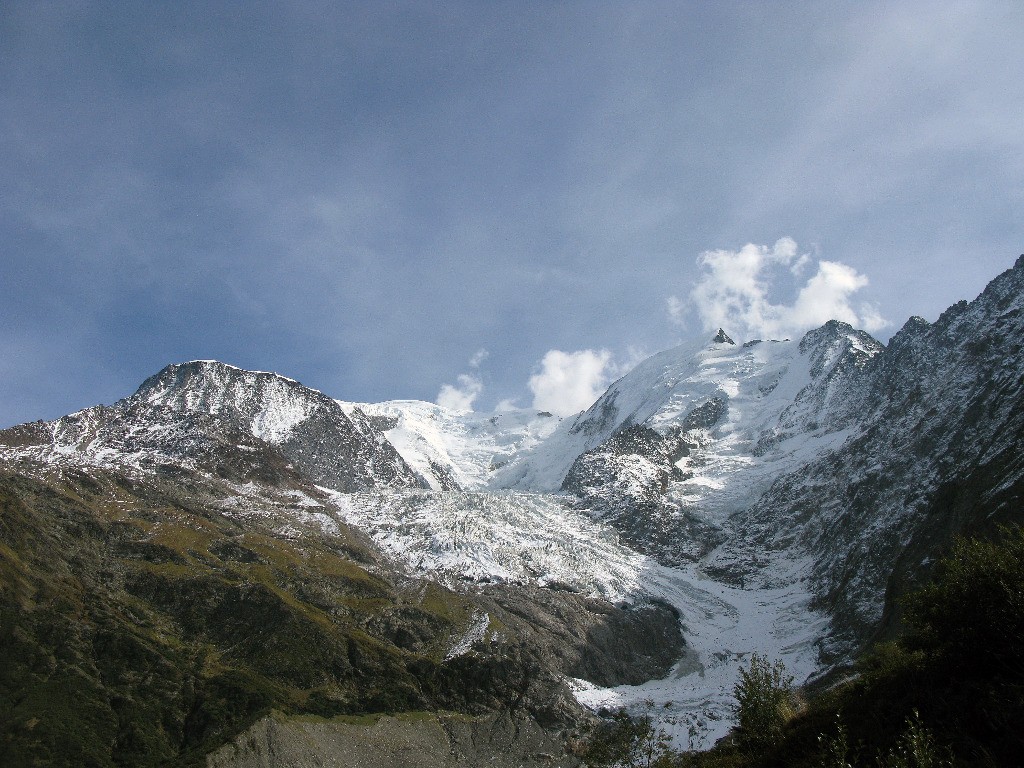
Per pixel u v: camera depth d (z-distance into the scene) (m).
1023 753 29.70
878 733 35.62
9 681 112.12
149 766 104.12
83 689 115.38
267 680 130.62
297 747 109.12
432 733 130.38
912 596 40.03
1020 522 107.06
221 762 101.06
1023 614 33.91
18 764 98.06
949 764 29.70
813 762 37.03
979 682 34.69
